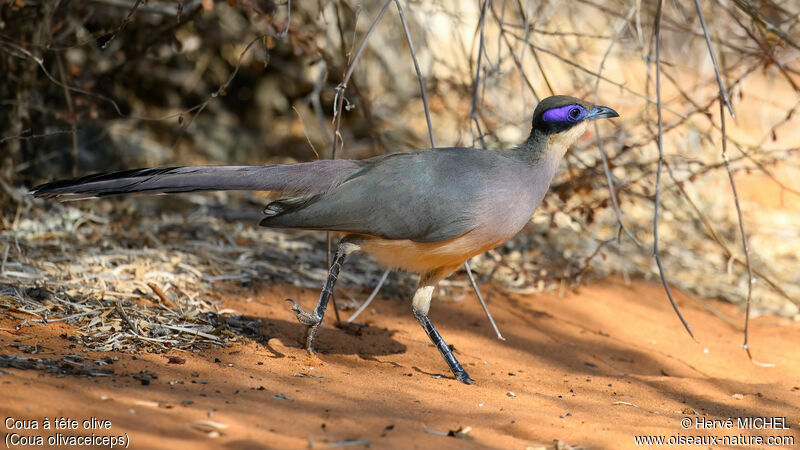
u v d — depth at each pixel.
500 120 15.01
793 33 14.38
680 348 11.72
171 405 7.20
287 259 13.26
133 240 12.79
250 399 7.66
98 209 13.99
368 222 9.02
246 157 17.58
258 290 11.83
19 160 13.98
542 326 12.09
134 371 8.06
